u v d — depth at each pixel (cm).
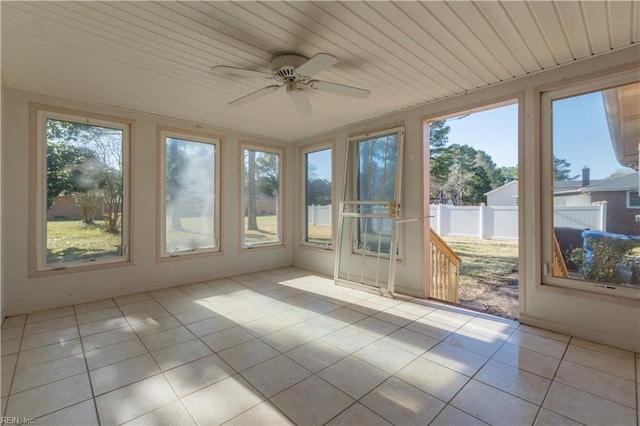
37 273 312
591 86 245
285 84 243
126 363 212
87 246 345
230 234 461
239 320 290
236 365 210
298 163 526
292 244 540
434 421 157
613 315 234
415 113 359
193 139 423
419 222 357
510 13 185
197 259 427
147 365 210
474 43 219
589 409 165
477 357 220
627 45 223
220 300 349
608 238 243
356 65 253
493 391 181
